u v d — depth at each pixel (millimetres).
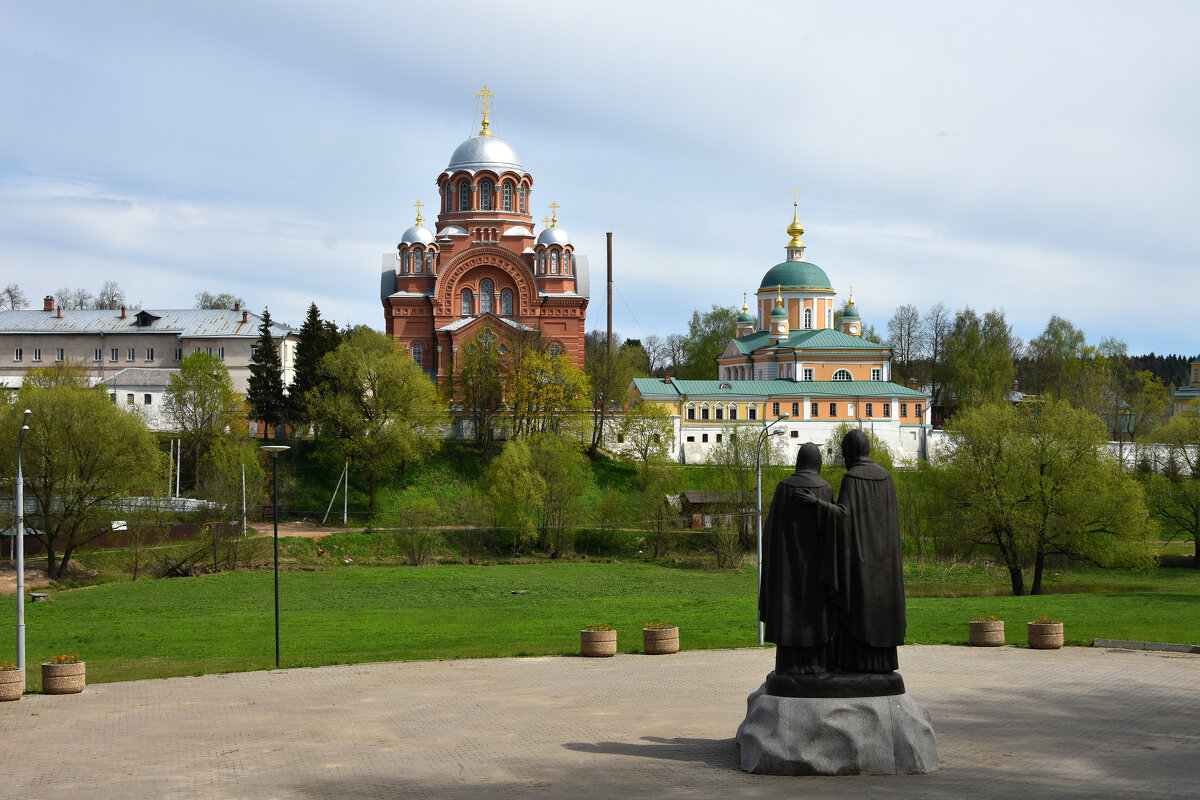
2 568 69562
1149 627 44938
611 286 121562
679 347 198375
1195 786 19906
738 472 90000
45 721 29766
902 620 20672
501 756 23594
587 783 20781
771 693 21125
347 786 21391
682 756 22922
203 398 100438
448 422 103062
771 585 20719
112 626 51250
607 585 69562
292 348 135750
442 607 58969
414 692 32875
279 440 103250
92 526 71750
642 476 100625
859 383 123562
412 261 118375
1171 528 82375
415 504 84875
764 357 131125
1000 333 134750
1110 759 22141
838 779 20250
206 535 74188
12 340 131375
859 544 20359
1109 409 132500
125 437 71688
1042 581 73125
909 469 96250
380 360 97000
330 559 79062
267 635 47500
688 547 87000
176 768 23562
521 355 105375
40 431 68875
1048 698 29766
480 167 119312
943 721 26484
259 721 28828
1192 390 160125
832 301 143000
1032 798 18922
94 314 136375
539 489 85125
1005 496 66188
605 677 34875
